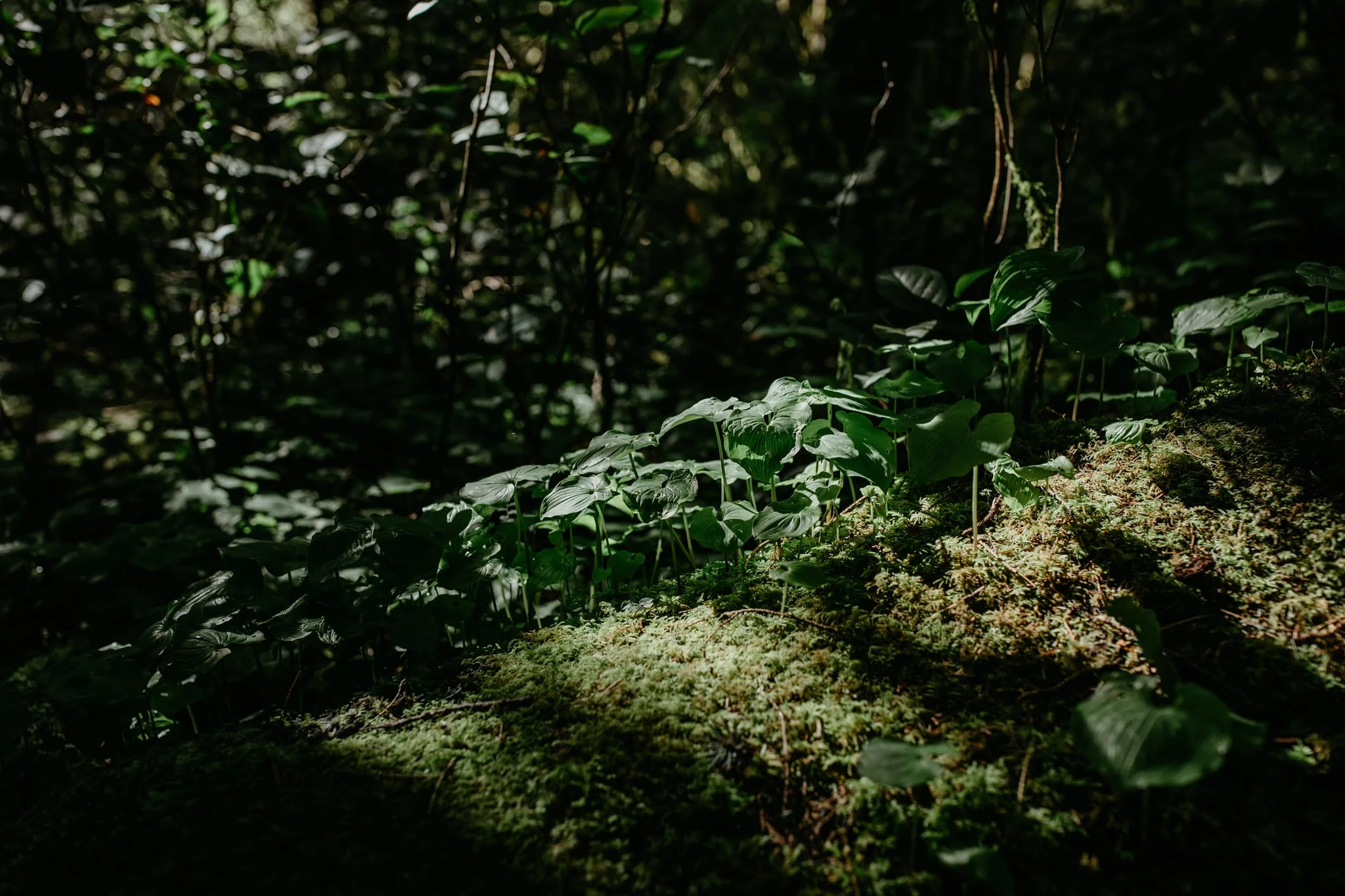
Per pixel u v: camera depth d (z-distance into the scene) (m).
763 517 2.14
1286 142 4.51
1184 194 5.36
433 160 5.46
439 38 4.87
